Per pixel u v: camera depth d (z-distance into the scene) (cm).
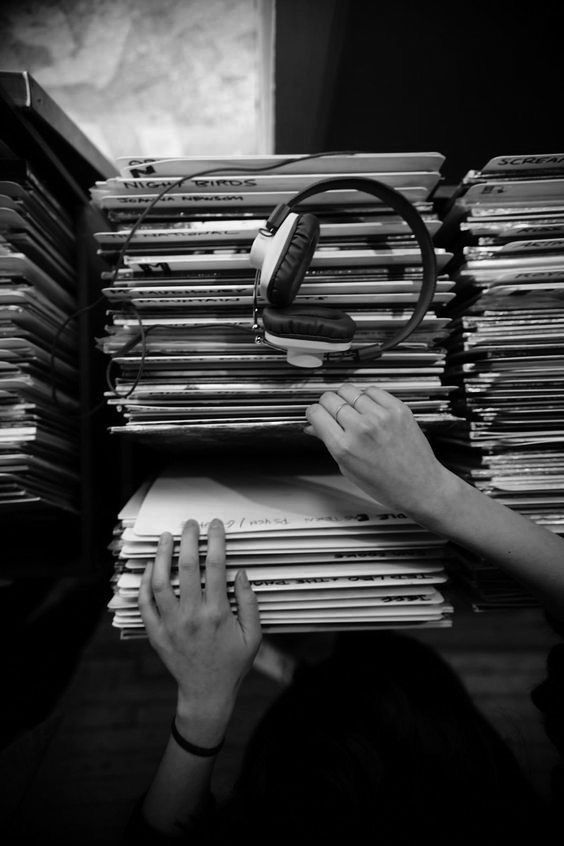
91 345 81
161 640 58
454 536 54
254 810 65
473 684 110
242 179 52
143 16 92
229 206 55
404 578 61
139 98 94
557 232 57
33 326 66
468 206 58
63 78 92
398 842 61
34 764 84
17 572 77
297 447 79
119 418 89
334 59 81
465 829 62
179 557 57
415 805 64
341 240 56
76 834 97
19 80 56
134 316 56
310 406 56
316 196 54
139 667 108
